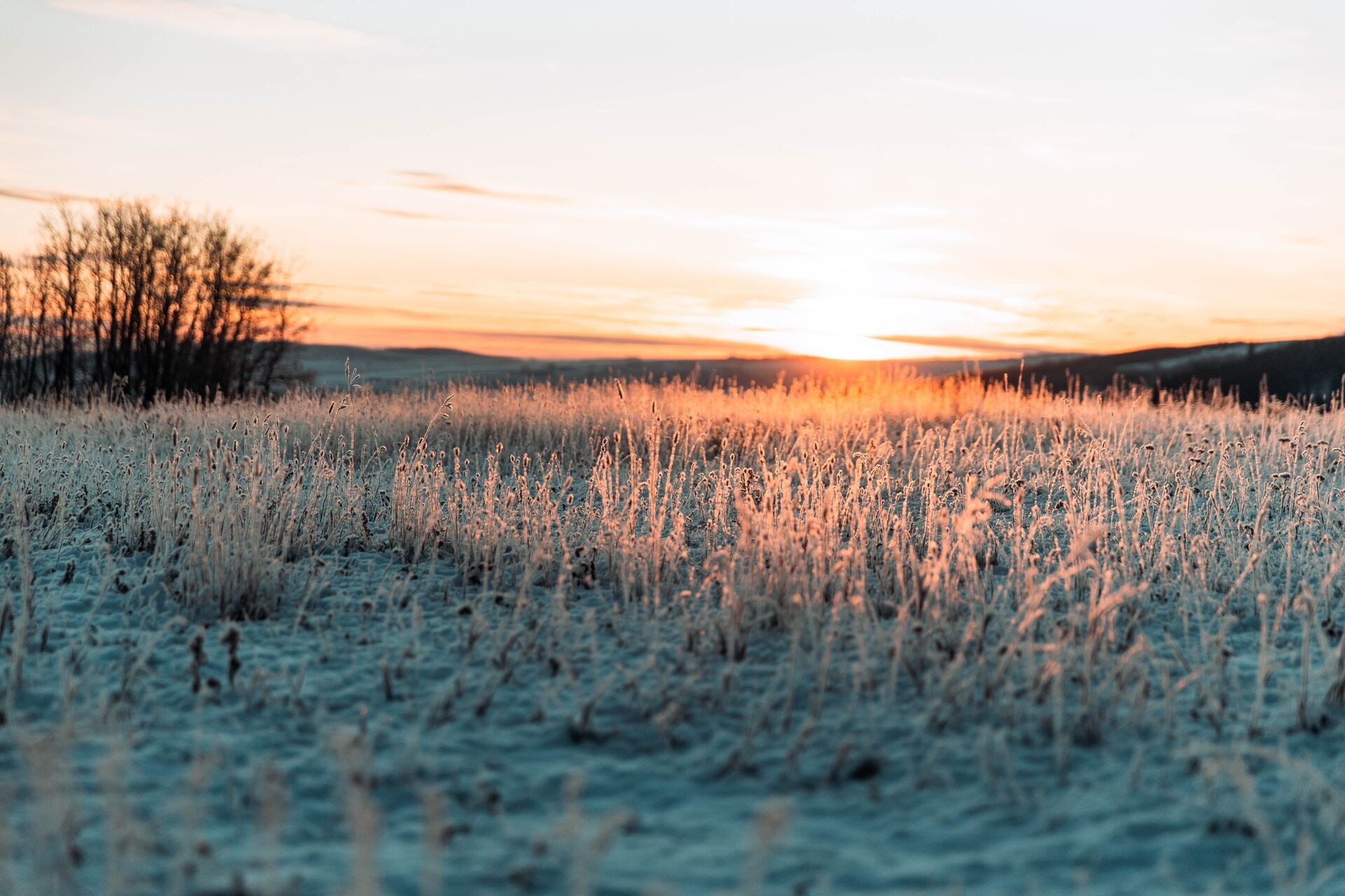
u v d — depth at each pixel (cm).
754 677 529
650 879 338
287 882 327
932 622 555
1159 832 372
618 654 567
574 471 1224
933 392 1877
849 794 409
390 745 451
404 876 337
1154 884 338
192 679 531
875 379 1986
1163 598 671
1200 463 1044
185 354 3105
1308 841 327
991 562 756
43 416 1516
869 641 543
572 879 335
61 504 822
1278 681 513
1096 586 651
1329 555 706
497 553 722
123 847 340
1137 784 409
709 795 410
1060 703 432
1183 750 437
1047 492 1046
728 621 568
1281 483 930
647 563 683
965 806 396
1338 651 493
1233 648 579
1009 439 1402
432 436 1373
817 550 629
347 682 532
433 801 300
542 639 584
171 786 407
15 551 760
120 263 3047
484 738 461
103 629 611
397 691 517
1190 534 802
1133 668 495
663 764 439
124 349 3091
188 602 650
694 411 1549
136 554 786
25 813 376
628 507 791
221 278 3122
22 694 501
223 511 727
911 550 651
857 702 493
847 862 351
